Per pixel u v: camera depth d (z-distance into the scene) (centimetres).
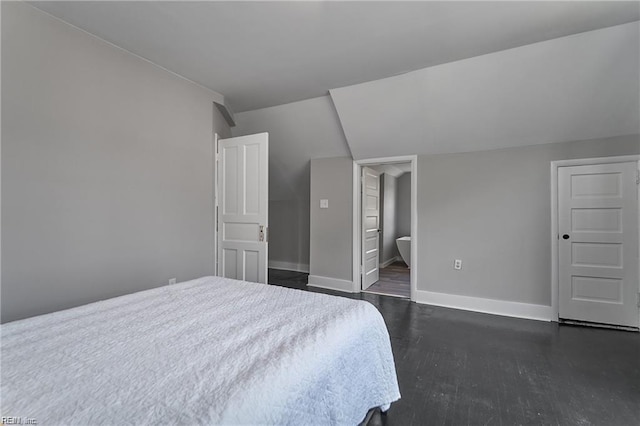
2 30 183
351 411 119
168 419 68
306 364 97
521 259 323
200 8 198
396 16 207
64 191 214
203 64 276
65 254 215
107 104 239
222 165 347
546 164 312
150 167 273
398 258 683
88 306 146
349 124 365
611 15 208
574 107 278
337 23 215
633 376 201
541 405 170
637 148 279
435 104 314
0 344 104
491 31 227
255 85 322
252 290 180
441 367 212
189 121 311
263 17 208
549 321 306
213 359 95
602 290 292
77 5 194
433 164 364
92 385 80
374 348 145
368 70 289
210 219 337
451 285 356
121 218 250
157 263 279
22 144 193
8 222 188
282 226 570
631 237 282
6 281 188
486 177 338
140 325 123
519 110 295
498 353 234
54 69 208
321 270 442
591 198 296
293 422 85
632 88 253
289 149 451
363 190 426
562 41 239
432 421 157
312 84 321
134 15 205
